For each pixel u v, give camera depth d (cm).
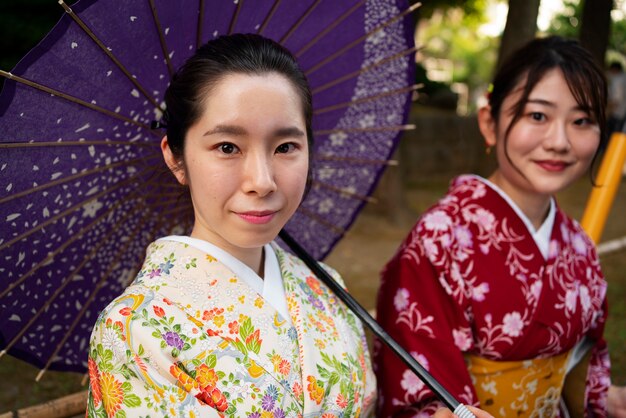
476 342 181
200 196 127
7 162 127
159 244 139
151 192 159
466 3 662
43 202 139
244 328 130
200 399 122
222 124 120
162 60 138
